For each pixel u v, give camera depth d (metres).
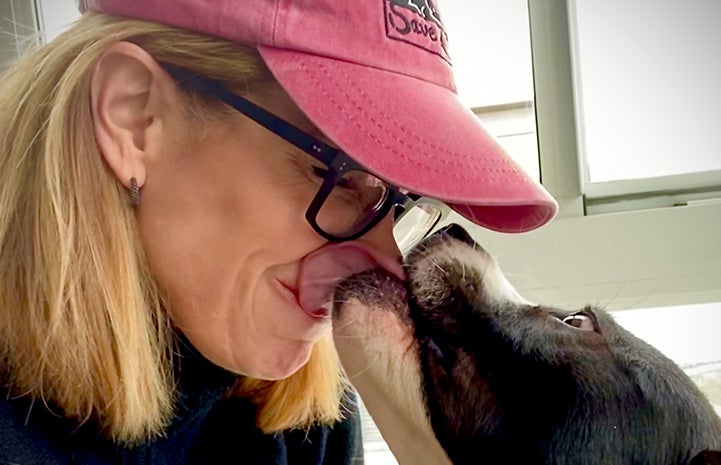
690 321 1.24
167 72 0.64
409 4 0.67
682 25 1.29
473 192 0.61
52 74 0.65
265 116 0.63
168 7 0.63
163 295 0.67
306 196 0.65
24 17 1.31
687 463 0.73
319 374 0.92
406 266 0.77
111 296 0.62
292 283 0.69
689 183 1.31
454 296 0.78
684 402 0.76
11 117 0.66
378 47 0.64
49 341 0.62
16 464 0.60
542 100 1.32
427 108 0.64
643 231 1.25
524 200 0.63
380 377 0.76
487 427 0.76
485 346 0.77
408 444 0.79
